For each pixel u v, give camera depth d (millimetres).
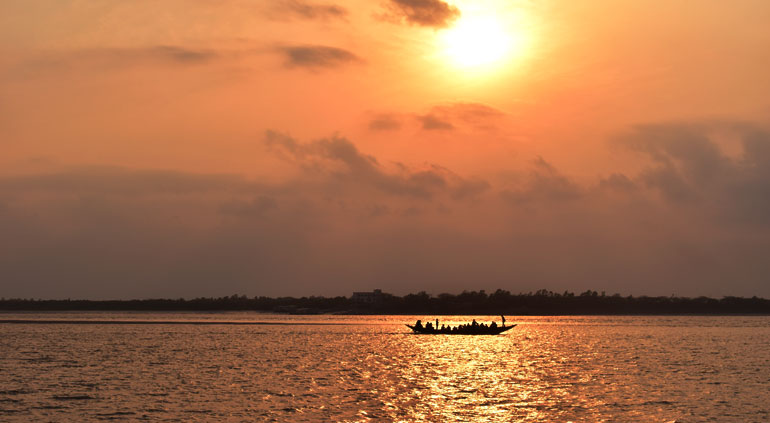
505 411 55844
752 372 84562
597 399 61969
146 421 51375
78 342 135375
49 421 51375
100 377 76375
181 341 140625
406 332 187000
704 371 85750
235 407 57000
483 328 148375
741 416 54000
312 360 98750
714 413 55250
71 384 70438
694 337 171250
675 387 70062
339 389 67750
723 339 161625
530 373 83250
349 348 124000
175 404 58375
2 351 111500
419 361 98688
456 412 55312
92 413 54375
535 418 53000
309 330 198000
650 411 56062
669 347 131625
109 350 115000
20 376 77125
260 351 115188
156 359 98750
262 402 59500
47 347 121062
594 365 93750
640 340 156875
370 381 74312
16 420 51750
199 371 83000
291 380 74625
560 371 85625
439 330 147375
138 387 68375
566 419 52656
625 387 70000
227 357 102812
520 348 127250
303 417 53000
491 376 79750
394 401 60375
